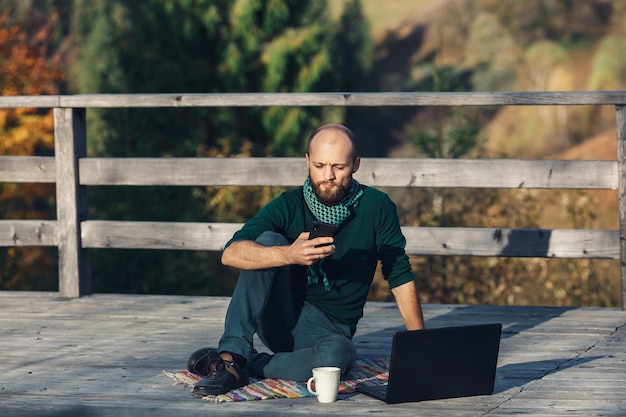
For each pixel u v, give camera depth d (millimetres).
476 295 14422
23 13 28578
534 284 14312
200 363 5758
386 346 6762
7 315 8008
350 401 5328
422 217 14555
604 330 7234
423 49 55500
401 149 48969
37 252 20438
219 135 26375
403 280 5652
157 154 24234
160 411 5207
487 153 16344
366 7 59500
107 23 26562
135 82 26594
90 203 19859
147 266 18766
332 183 5375
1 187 20688
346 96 8148
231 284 18688
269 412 5137
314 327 5691
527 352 6535
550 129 51062
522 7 55812
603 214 18875
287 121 28359
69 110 8680
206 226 8664
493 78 54094
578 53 54750
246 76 28453
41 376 5992
